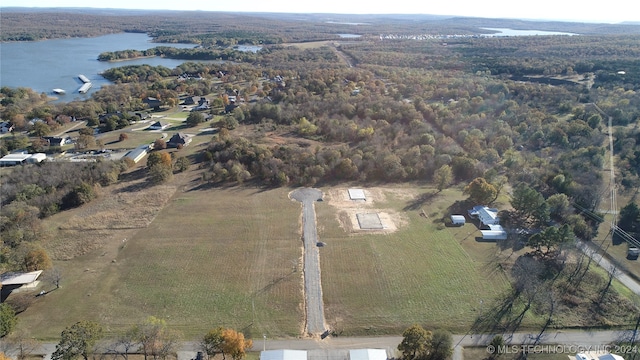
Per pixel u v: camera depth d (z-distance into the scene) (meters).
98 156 151.12
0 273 82.56
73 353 61.09
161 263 90.44
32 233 98.56
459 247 97.38
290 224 107.44
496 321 74.25
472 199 120.06
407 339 64.06
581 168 128.12
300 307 77.62
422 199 122.62
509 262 91.25
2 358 62.62
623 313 75.75
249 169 139.50
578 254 94.12
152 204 118.19
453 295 80.81
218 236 101.50
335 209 116.06
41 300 78.81
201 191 127.06
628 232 103.00
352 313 76.31
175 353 67.06
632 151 137.00
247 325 73.31
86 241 99.06
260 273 87.25
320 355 67.44
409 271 88.12
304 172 135.62
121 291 81.50
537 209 105.00
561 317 75.00
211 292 81.31
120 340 68.19
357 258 92.69
